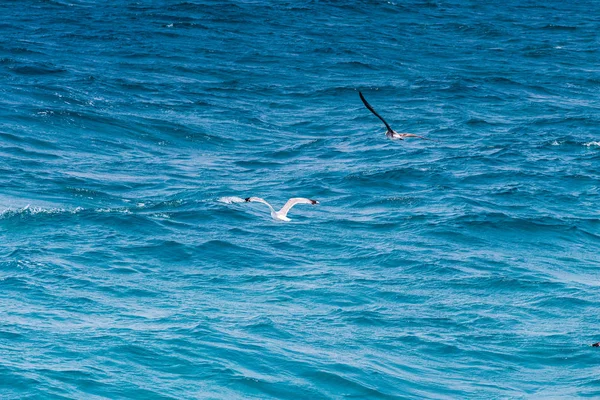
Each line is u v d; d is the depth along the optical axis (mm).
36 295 31562
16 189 44656
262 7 104562
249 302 31875
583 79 77562
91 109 61219
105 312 30469
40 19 93938
